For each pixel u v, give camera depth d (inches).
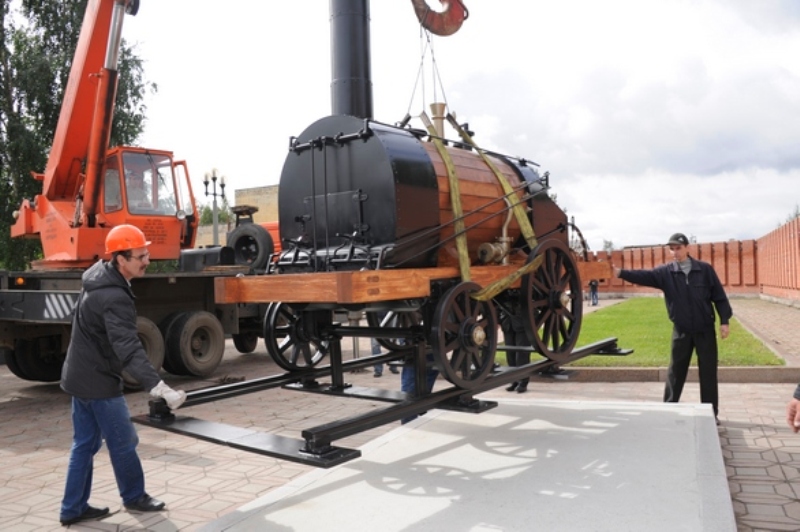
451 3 246.4
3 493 193.5
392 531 142.3
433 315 185.5
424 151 202.4
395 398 210.2
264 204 1630.2
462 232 196.4
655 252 1515.7
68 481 163.3
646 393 320.2
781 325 620.4
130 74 773.9
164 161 414.3
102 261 165.2
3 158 731.4
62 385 163.0
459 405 190.5
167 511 171.3
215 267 438.3
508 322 307.7
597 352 268.2
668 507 149.8
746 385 325.7
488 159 227.8
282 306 229.0
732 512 144.7
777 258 1080.2
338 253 193.5
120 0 357.1
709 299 245.0
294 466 211.5
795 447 209.6
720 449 189.6
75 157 407.2
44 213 418.0
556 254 230.7
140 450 234.2
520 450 197.3
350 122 199.0
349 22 278.5
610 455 189.2
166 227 409.1
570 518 145.6
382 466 186.2
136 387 362.6
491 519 146.7
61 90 734.5
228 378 403.5
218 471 207.0
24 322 379.6
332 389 228.1
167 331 394.9
